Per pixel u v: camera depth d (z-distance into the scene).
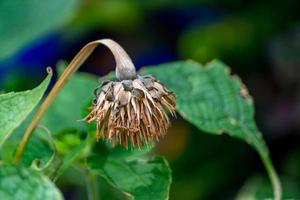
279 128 0.99
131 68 0.48
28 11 0.82
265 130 0.99
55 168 0.52
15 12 0.82
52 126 0.58
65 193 0.96
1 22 0.82
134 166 0.53
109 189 0.80
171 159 0.97
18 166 0.41
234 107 0.60
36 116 0.49
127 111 0.47
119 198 0.80
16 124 0.46
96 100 0.48
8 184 0.41
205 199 0.97
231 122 0.59
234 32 0.99
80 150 0.52
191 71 0.60
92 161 0.54
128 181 0.53
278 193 0.60
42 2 0.83
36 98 0.45
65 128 0.56
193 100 0.59
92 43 0.47
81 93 0.60
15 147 0.52
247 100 0.60
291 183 0.86
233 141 0.97
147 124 0.47
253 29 0.99
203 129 0.58
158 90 0.48
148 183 0.53
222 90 0.60
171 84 0.59
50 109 0.58
